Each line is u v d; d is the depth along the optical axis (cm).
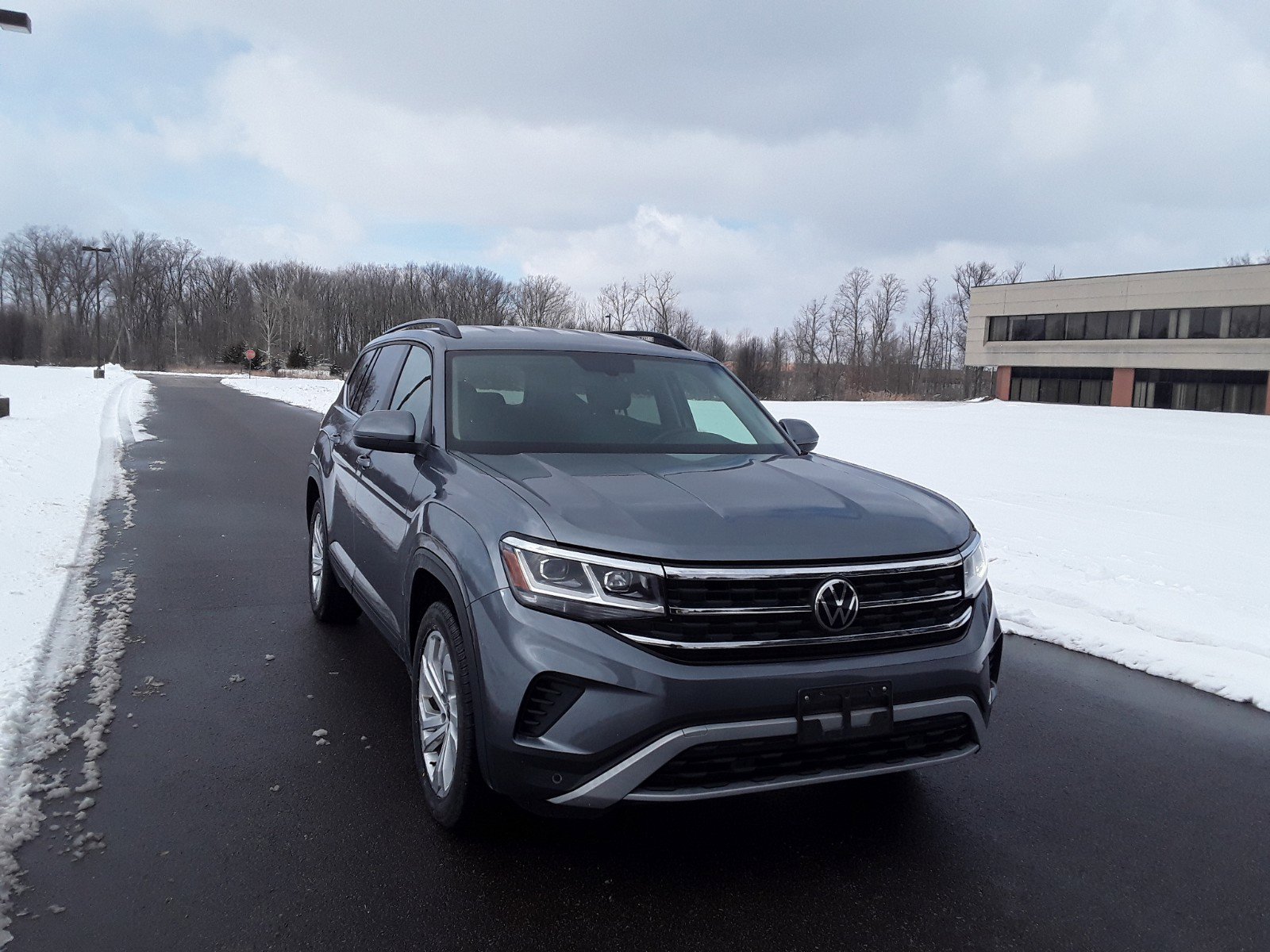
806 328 9075
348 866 273
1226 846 301
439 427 354
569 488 284
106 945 232
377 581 376
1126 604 590
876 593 260
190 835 288
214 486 1063
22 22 1410
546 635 246
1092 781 348
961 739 279
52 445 1300
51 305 10862
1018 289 5644
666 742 236
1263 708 428
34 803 304
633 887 267
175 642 481
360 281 10944
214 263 11569
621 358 423
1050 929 252
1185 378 4959
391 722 383
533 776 247
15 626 487
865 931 248
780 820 312
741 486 302
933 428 2431
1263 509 1062
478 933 242
